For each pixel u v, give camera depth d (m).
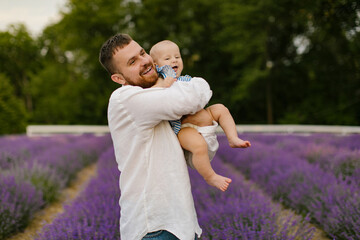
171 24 23.73
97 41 23.20
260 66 19.30
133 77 1.62
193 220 1.53
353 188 3.93
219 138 11.19
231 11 18.20
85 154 8.59
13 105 15.30
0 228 3.63
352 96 17.17
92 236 2.95
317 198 3.95
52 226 3.13
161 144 1.57
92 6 23.34
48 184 5.18
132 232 1.56
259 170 5.94
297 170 5.12
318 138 9.55
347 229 3.13
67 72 31.41
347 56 16.27
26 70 36.97
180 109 1.46
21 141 10.46
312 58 18.80
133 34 22.25
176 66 1.91
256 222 3.08
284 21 17.48
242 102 21.33
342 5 6.91
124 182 1.61
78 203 4.03
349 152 5.85
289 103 21.17
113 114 1.58
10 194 4.20
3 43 35.09
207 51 23.31
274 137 10.87
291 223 3.39
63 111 26.94
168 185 1.54
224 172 5.54
